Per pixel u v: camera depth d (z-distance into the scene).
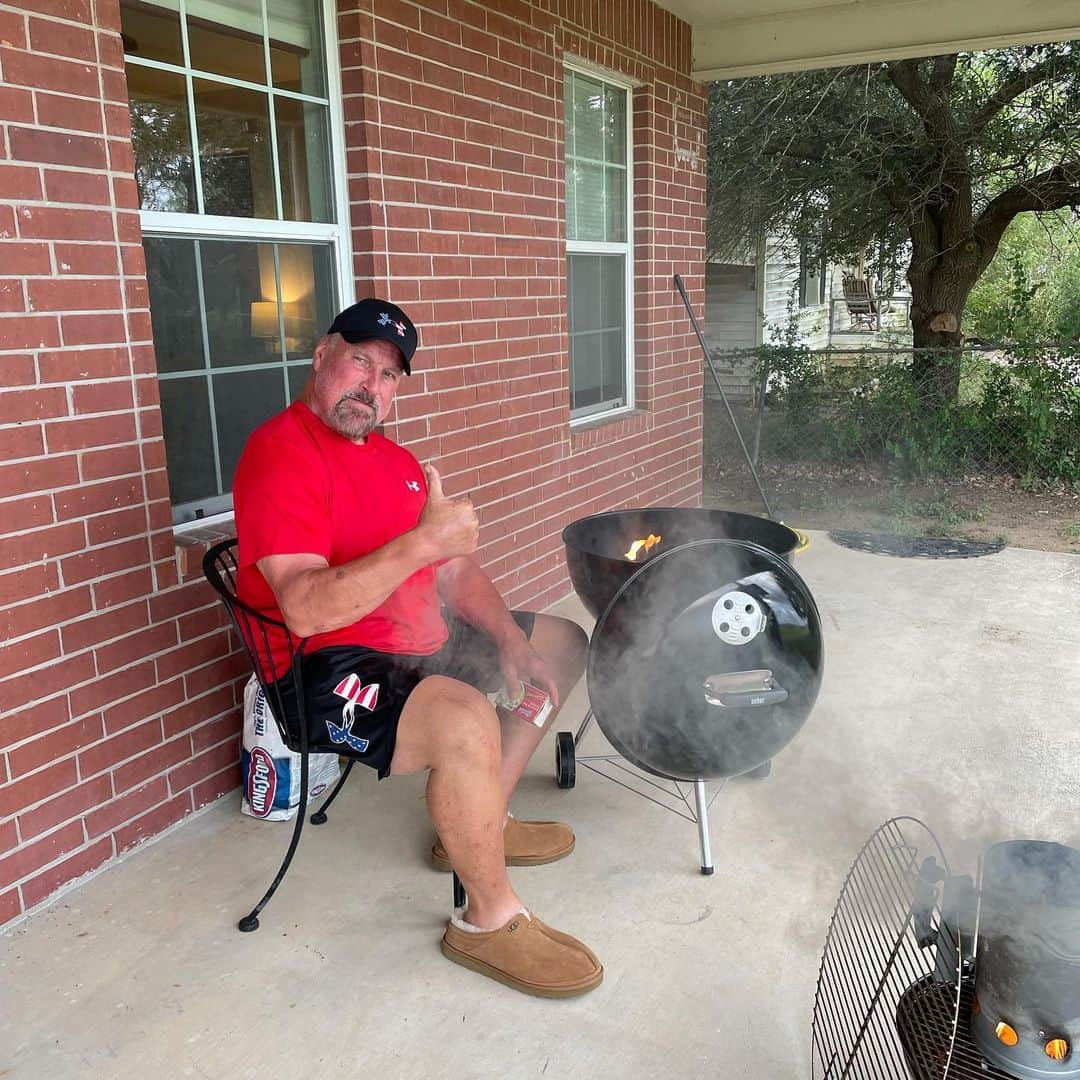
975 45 5.13
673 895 2.30
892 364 7.77
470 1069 1.80
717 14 5.35
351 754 2.05
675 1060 1.81
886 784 2.73
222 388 2.84
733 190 8.81
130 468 2.38
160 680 2.52
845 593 4.58
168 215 2.58
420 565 1.81
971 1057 1.32
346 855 2.50
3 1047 1.85
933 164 7.88
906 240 8.76
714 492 7.07
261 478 1.99
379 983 2.03
